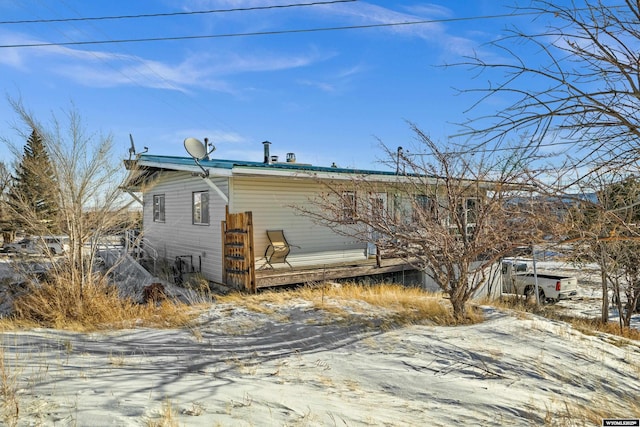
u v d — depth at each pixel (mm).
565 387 4680
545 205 3887
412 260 10562
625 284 11844
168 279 12406
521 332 6410
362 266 12336
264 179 11516
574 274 16062
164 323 6977
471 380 4641
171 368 4656
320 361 5133
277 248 11438
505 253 6766
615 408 4219
